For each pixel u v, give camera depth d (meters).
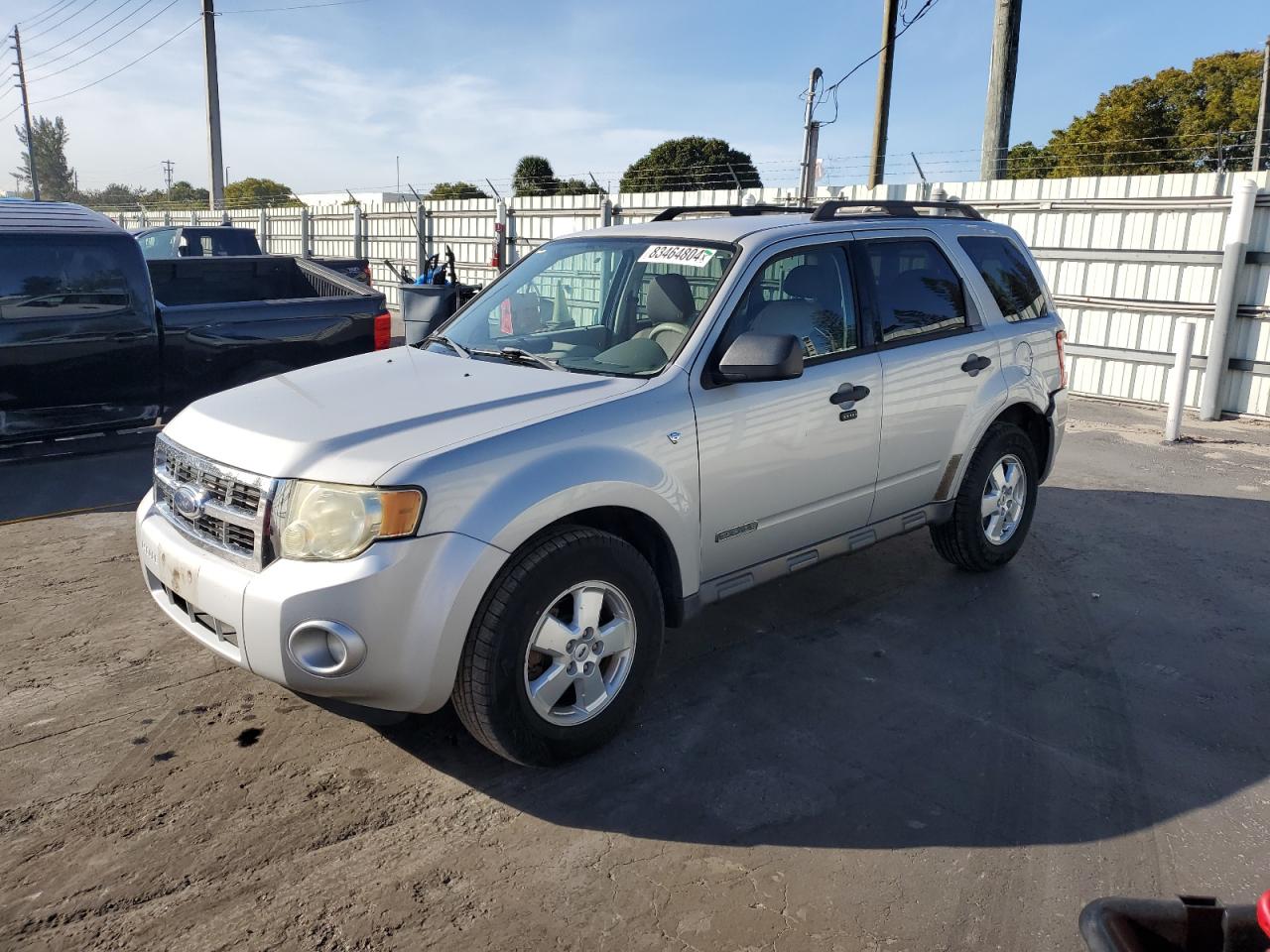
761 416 3.80
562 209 16.22
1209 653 4.43
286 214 24.78
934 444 4.65
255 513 3.00
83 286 6.94
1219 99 33.97
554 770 3.39
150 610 4.68
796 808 3.18
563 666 3.26
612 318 4.18
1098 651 4.42
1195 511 6.66
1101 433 9.20
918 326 4.59
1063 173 30.03
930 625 4.66
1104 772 3.42
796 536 4.11
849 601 4.95
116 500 6.47
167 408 7.45
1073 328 11.03
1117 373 10.76
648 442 3.43
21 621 4.54
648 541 3.63
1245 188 9.18
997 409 4.91
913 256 4.68
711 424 3.63
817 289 4.18
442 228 19.06
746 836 3.03
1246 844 3.02
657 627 3.53
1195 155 29.70
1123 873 2.87
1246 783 3.37
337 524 2.88
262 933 2.58
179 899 2.70
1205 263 9.84
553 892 2.76
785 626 4.63
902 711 3.83
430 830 3.04
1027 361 5.16
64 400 6.98
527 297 4.53
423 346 4.45
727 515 3.77
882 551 5.71
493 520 3.00
